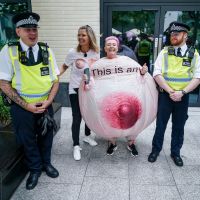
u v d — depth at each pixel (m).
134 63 2.72
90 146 3.44
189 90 2.61
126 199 2.40
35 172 2.64
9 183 2.41
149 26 4.90
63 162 3.05
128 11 4.82
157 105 2.87
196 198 2.41
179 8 4.73
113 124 2.72
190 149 3.33
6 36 5.11
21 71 2.24
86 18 4.66
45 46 2.38
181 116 2.79
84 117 2.92
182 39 2.57
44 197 2.45
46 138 2.64
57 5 4.61
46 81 2.38
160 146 2.99
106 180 2.69
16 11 4.97
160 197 2.42
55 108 3.81
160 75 2.66
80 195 2.46
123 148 3.36
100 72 2.69
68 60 3.01
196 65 2.61
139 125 2.81
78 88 2.94
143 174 2.79
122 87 2.64
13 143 2.71
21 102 2.29
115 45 2.65
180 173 2.80
